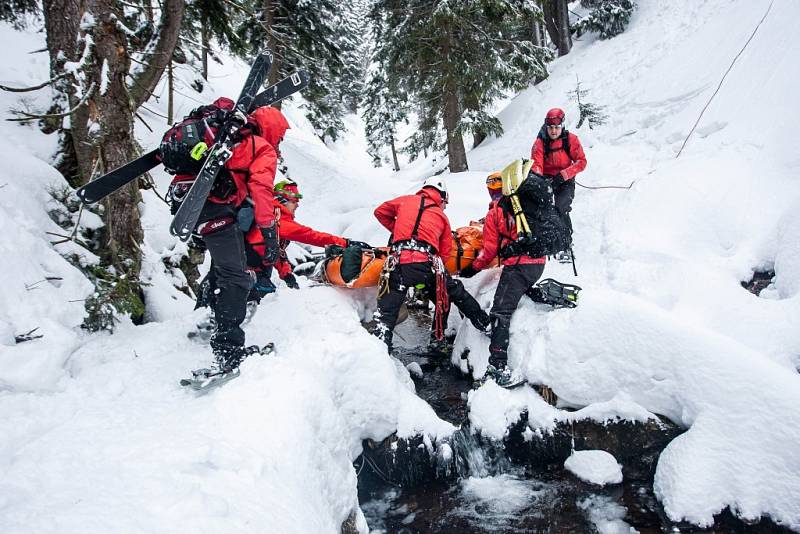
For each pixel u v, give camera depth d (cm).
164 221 577
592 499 303
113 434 218
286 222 436
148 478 185
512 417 342
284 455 221
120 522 157
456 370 431
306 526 191
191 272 582
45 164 437
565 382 339
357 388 325
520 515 296
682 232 465
